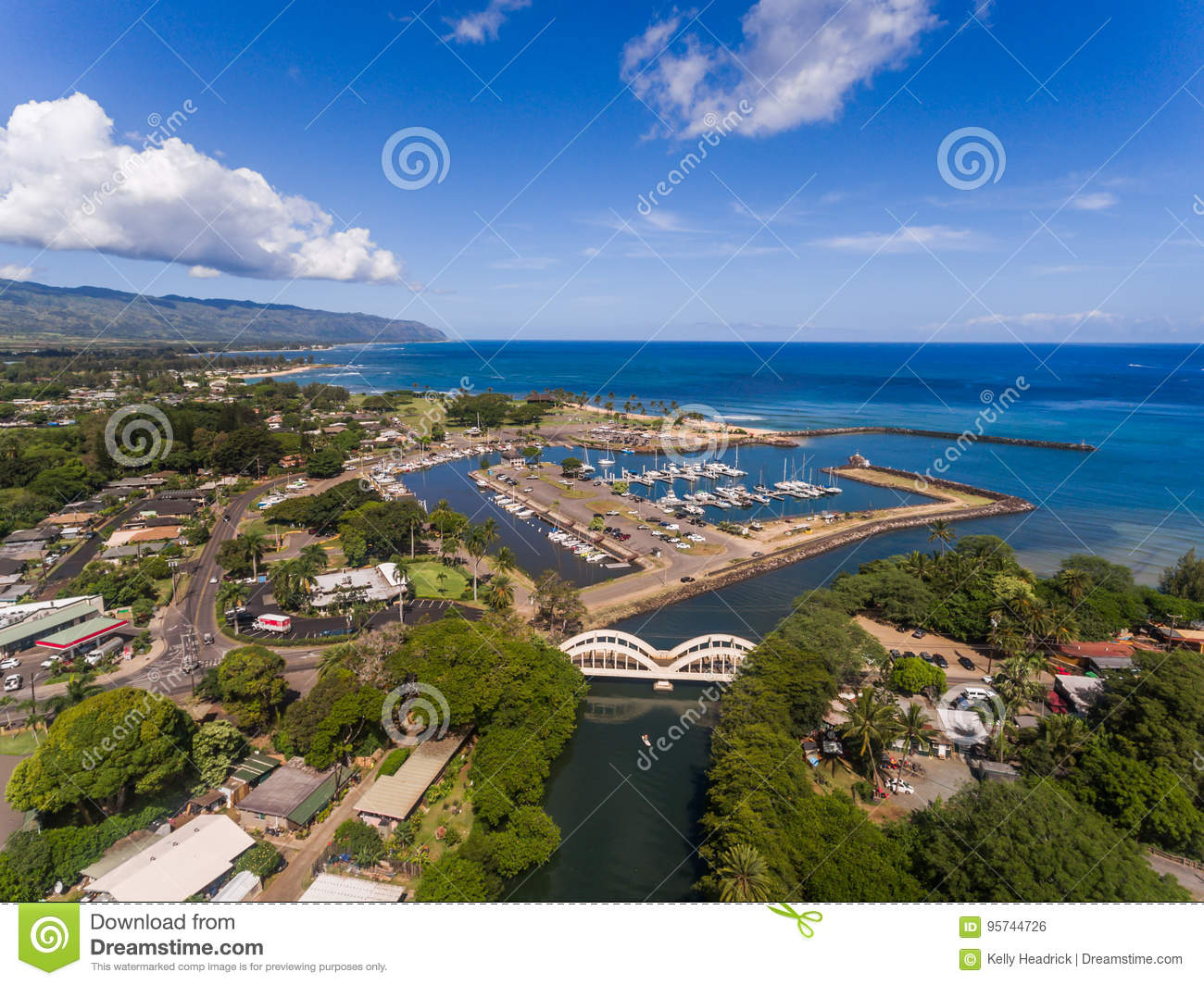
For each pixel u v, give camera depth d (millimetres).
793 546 158375
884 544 164500
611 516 181375
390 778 68438
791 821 57969
